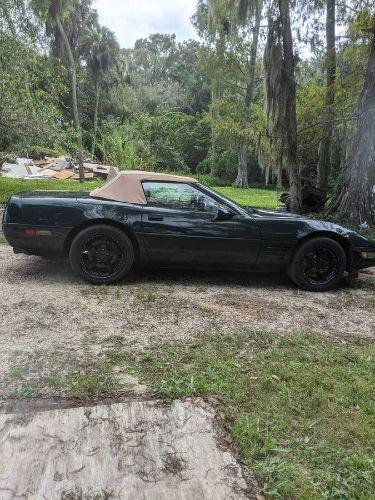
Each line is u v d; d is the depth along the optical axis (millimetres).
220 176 36531
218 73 27828
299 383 2529
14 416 2090
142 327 3285
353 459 1903
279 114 9914
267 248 4348
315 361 2848
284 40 9625
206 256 4328
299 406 2301
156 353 2834
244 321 3520
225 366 2689
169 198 4328
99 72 34656
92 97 40188
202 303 3918
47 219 4105
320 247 4426
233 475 1787
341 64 11203
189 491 1691
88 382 2416
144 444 1942
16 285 4148
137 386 2426
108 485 1702
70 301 3773
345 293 4504
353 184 9070
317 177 13133
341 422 2174
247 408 2258
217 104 29141
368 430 2109
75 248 4164
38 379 2443
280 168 10570
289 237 4348
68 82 27422
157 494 1670
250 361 2793
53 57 20422
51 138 12922
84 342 2967
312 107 11547
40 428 2012
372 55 8758
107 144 32969
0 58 11320
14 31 11766
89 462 1817
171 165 38000
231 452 1923
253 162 34219
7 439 1926
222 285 4547
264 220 4336
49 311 3502
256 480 1771
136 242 4258
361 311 3951
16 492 1645
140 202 4281
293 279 4492
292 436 2053
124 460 1839
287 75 9750
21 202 4129
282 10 9539
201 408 2236
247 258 4375
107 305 3729
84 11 27266
